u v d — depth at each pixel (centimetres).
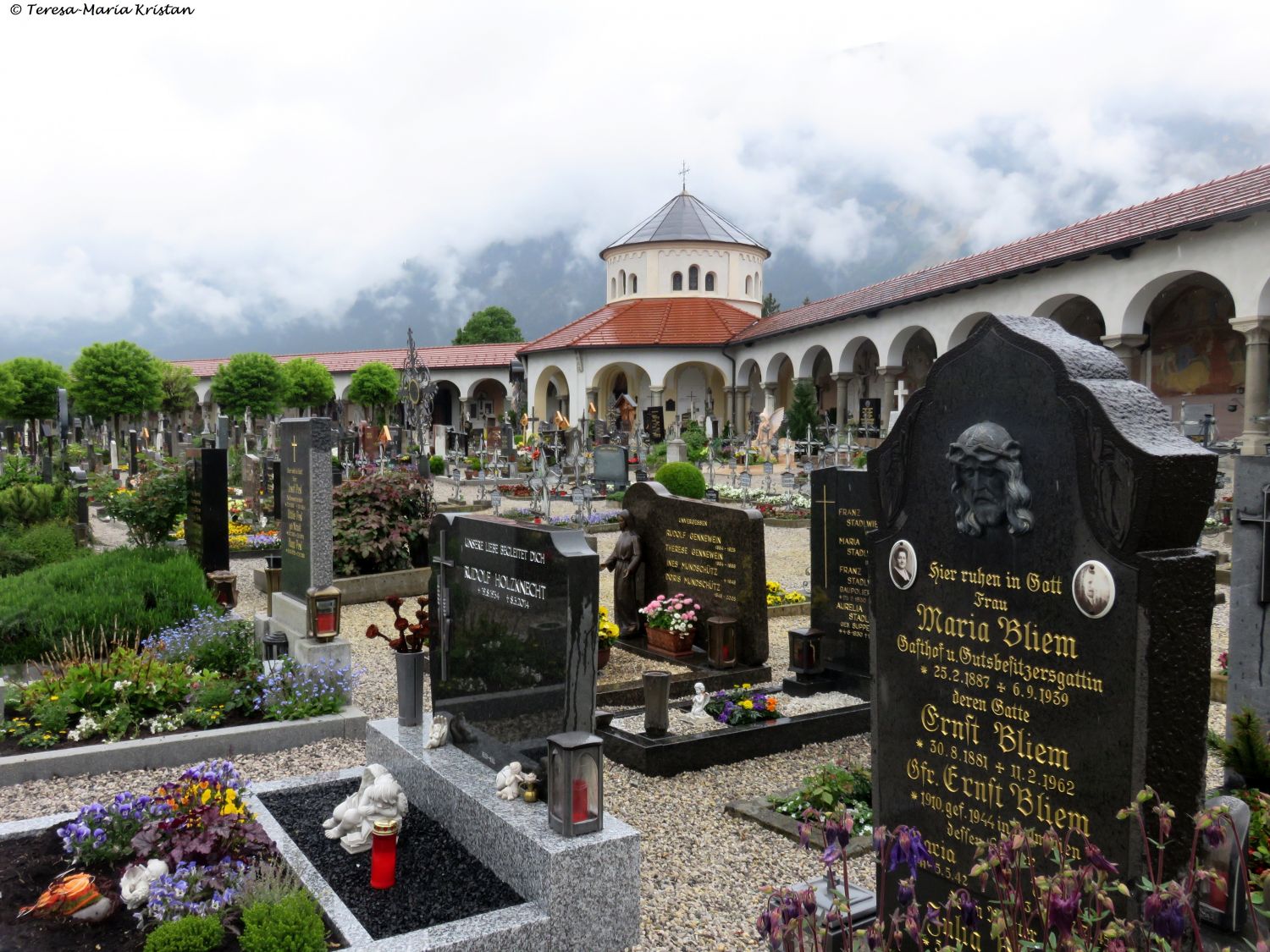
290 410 6288
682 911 486
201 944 396
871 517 870
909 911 304
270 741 743
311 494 898
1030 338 357
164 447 4419
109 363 5247
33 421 5053
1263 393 2212
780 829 588
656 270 5178
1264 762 510
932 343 3941
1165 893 248
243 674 861
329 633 853
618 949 449
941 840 400
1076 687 345
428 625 668
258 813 554
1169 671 323
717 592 978
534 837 449
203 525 1289
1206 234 2297
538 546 518
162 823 476
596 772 454
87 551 1459
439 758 582
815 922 305
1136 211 2641
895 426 415
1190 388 2842
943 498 394
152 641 888
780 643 1122
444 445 4247
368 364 5459
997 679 374
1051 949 269
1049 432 351
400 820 505
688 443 3838
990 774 379
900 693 418
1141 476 318
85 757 683
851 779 622
